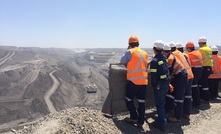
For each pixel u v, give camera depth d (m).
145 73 7.23
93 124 6.66
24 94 66.25
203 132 7.47
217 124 8.11
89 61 163.75
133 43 7.39
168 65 7.78
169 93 8.34
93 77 95.31
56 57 178.50
